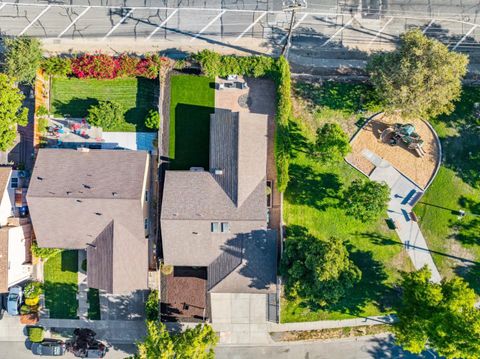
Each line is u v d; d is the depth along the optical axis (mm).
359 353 51219
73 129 51156
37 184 46344
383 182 48375
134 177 46656
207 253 47719
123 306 51688
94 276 48000
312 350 51469
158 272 50406
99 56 49156
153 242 50375
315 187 49938
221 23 51312
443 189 49844
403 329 45062
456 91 45719
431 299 43062
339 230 49938
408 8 50719
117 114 49969
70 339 52406
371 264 50000
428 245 49906
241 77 50312
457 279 44438
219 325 51219
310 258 43844
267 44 51219
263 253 47469
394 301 50062
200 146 50375
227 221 46281
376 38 50938
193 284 50438
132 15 51531
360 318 50594
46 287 51844
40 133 50625
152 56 49375
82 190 46031
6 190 48500
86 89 51500
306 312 50688
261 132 47500
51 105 51500
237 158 46875
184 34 51531
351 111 50344
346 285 44031
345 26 50938
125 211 46375
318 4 50906
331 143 45062
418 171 49906
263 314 50906
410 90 43688
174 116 50406
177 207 46562
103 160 47438
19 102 48156
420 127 50188
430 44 44156
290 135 50250
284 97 48188
